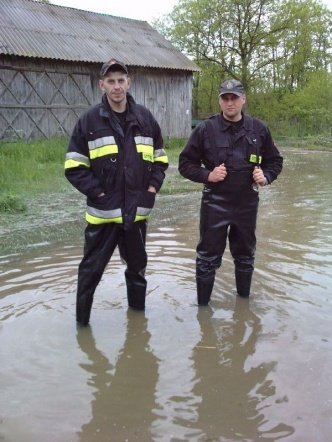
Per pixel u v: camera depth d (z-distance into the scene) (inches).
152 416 117.6
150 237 273.6
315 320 167.0
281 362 140.8
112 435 110.9
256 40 1376.7
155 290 194.9
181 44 1425.9
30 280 205.8
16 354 146.2
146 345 152.5
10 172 436.8
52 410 119.9
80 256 239.1
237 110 166.7
